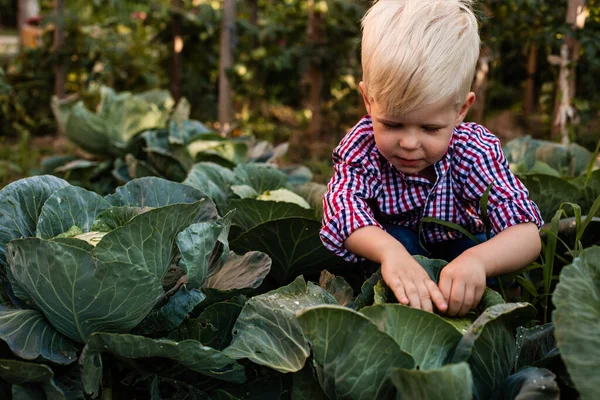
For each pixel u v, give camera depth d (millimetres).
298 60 5875
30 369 1601
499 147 2090
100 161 4453
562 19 4914
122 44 6719
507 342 1648
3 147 6051
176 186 2215
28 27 8102
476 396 1578
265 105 6953
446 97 1763
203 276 1855
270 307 1848
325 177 5016
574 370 1419
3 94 6391
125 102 4207
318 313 1482
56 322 1714
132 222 1650
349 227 1927
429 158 1842
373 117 1857
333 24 5727
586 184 2727
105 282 1604
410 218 2178
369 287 1890
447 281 1740
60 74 6523
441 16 1820
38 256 1586
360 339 1489
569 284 1529
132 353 1656
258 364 1871
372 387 1529
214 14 6277
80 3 7562
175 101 6375
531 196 2756
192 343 1637
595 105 5746
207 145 3754
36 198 2020
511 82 7605
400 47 1765
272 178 3113
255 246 2449
